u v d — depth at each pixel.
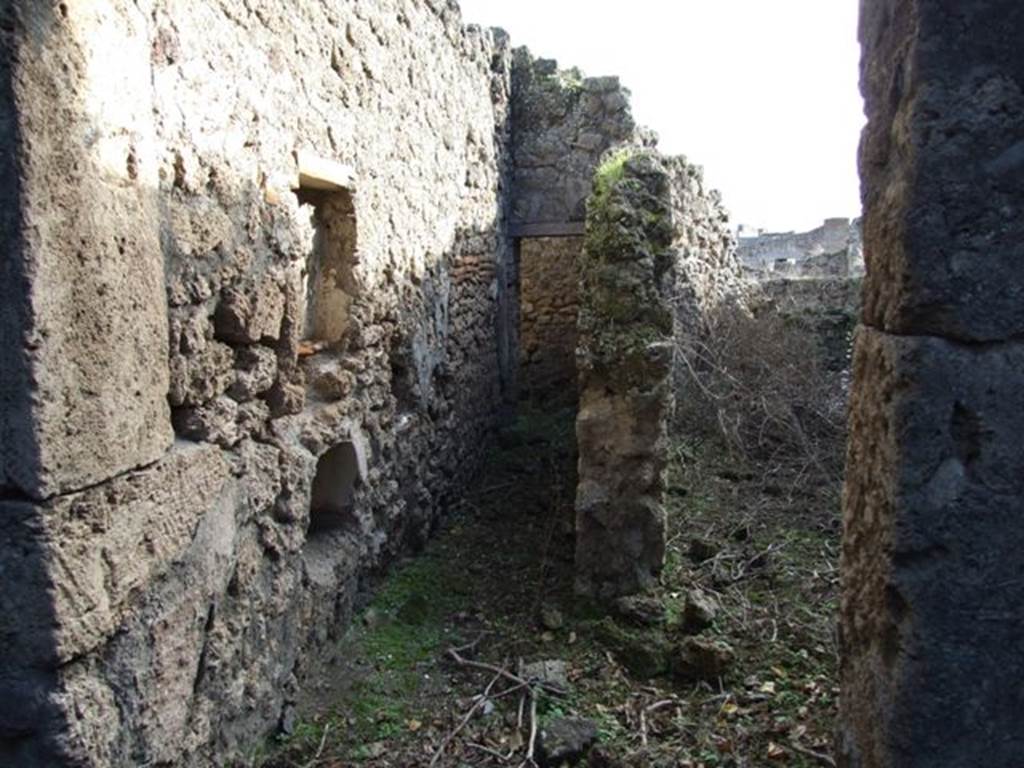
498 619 4.77
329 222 4.42
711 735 3.60
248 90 3.17
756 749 3.49
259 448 3.36
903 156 1.66
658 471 4.78
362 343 4.54
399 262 5.23
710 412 7.61
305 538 4.02
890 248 1.72
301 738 3.51
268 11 3.36
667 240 4.96
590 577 4.80
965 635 1.65
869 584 1.84
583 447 4.80
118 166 2.26
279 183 3.47
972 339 1.62
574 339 10.35
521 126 9.24
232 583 3.09
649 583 4.81
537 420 9.16
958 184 1.60
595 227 4.93
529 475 7.52
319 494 4.54
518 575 5.35
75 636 2.06
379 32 4.79
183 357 2.70
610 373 4.75
